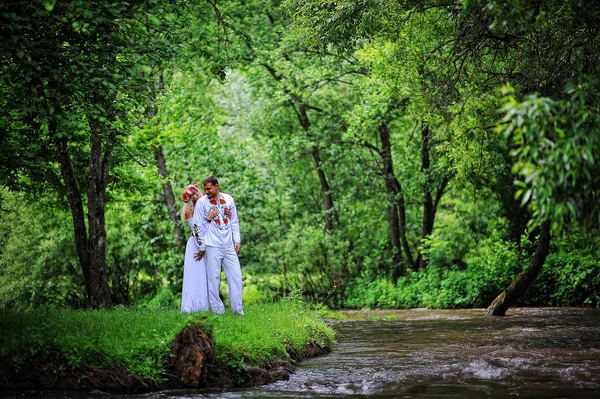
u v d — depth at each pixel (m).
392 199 30.00
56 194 19.80
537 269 18.05
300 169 34.06
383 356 10.46
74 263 25.08
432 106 15.77
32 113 10.22
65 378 7.64
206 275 11.70
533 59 12.87
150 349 8.09
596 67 11.34
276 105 29.98
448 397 7.05
